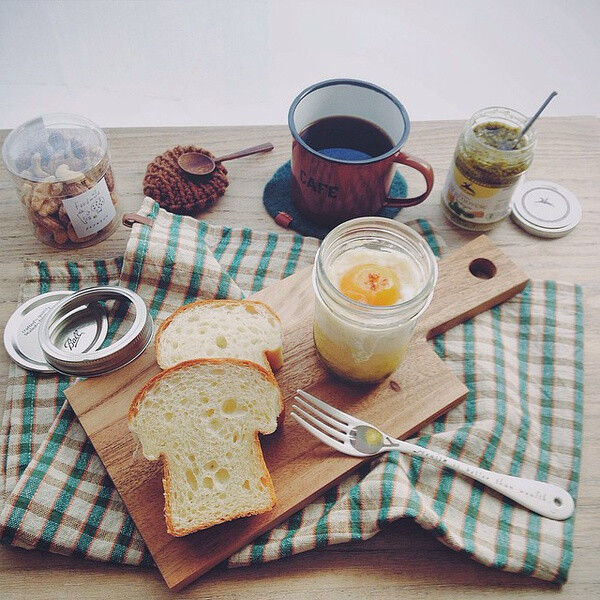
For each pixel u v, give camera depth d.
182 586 0.42
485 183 0.53
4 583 0.43
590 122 0.64
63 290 0.54
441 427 0.48
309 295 0.52
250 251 0.56
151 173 0.57
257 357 0.47
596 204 0.59
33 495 0.44
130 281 0.53
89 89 0.76
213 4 0.83
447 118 0.76
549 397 0.50
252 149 0.60
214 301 0.49
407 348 0.47
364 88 0.54
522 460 0.47
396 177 0.60
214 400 0.44
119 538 0.44
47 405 0.49
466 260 0.54
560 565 0.43
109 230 0.56
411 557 0.44
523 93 0.78
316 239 0.56
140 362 0.49
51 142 0.53
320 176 0.52
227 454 0.44
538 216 0.58
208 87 0.77
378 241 0.46
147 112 0.74
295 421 0.47
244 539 0.43
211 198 0.57
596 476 0.47
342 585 0.43
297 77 0.78
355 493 0.44
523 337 0.52
